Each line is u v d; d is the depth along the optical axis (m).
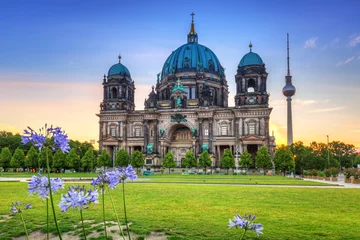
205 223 19.73
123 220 20.53
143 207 26.11
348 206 26.98
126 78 146.38
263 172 117.00
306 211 24.33
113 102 141.25
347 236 16.66
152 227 18.58
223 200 30.81
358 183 60.94
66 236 17.16
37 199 31.20
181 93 137.88
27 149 153.62
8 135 169.75
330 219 21.16
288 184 56.03
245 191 40.62
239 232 17.58
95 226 18.81
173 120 134.25
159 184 54.62
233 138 128.62
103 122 140.38
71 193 8.41
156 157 130.62
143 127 137.00
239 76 130.12
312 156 131.88
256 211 24.20
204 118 131.00
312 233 17.31
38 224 19.58
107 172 10.94
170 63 159.25
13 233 17.62
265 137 123.81
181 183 57.97
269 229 18.22
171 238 16.38
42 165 121.69
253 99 127.38
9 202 28.98
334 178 73.62
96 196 8.65
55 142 8.78
